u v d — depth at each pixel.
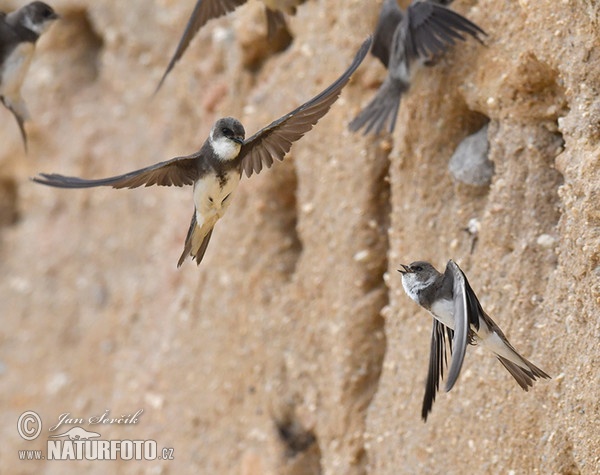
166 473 15.75
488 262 10.54
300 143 13.70
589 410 9.06
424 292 8.44
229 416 14.82
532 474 9.85
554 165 10.16
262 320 14.40
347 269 12.90
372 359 12.72
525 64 10.25
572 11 9.72
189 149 17.73
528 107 10.37
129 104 19.27
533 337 9.96
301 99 13.99
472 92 10.92
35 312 20.12
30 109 20.81
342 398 12.79
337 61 13.40
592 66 9.52
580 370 9.23
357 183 12.83
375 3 13.06
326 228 13.27
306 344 13.63
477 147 11.13
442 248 11.30
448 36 10.80
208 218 8.91
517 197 10.41
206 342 15.45
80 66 20.67
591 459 9.02
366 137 12.77
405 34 11.02
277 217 14.74
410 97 11.59
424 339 11.53
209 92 16.52
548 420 9.67
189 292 16.33
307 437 13.75
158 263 18.05
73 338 19.48
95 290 19.25
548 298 9.79
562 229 9.78
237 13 15.57
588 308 9.18
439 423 11.05
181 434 15.63
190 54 17.23
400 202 11.86
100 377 18.67
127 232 19.03
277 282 14.47
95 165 19.75
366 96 12.92
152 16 18.72
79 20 20.59
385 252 12.73
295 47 14.40
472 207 11.10
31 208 20.95
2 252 21.11
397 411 11.77
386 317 12.28
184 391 15.73
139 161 18.86
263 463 14.02
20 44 11.41
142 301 18.14
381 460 11.94
